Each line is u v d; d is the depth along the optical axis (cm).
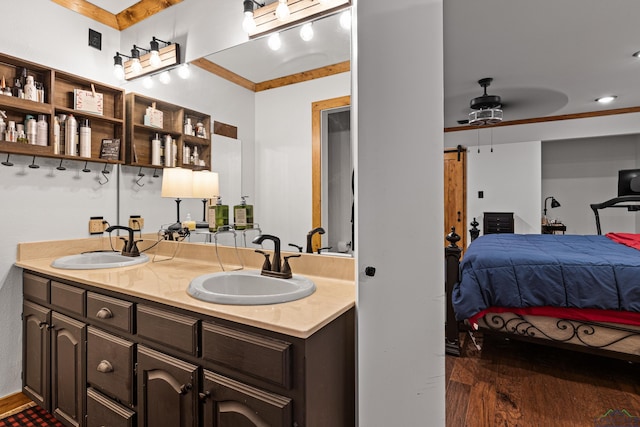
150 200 225
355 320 119
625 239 299
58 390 167
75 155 207
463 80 347
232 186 197
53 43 204
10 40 185
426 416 111
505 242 305
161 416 123
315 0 160
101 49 228
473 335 287
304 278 147
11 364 191
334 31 161
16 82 185
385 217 111
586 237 339
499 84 357
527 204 497
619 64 309
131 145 231
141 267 187
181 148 214
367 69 111
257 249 187
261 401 99
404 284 110
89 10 221
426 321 110
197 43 204
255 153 190
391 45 110
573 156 536
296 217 177
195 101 208
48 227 205
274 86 181
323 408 105
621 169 506
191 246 210
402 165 110
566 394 197
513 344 270
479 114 357
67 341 161
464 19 235
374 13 111
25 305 190
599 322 202
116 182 236
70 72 211
